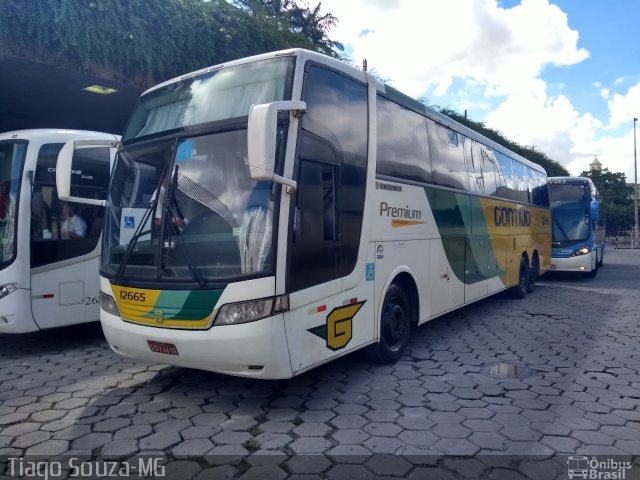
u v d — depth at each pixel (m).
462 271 8.28
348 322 5.34
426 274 7.04
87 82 10.79
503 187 10.52
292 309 4.56
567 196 16.30
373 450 4.02
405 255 6.48
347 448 4.06
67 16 8.85
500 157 10.54
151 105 5.66
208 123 4.99
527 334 8.01
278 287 4.42
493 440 4.18
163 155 5.15
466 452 3.98
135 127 5.73
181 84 5.52
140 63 10.07
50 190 7.11
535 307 10.59
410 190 6.65
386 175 6.14
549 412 4.78
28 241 6.84
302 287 4.69
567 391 5.35
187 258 4.62
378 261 5.88
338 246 5.18
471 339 7.67
